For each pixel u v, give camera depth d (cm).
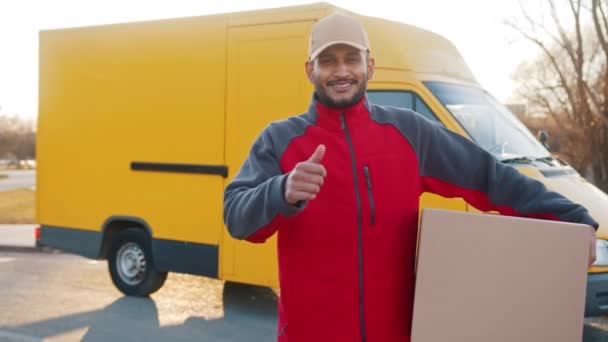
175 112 643
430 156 235
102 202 698
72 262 972
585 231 207
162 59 652
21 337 568
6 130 6562
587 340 555
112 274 712
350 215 214
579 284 207
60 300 703
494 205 233
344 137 223
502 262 208
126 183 680
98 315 639
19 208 1922
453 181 236
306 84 565
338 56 223
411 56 573
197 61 629
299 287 216
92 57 704
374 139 225
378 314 213
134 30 672
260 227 201
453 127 542
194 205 633
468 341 209
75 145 716
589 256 208
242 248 605
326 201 215
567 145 2234
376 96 562
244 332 585
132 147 674
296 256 215
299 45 569
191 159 633
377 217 216
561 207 218
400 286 218
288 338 220
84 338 566
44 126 741
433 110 548
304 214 214
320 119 227
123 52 680
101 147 697
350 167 219
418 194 228
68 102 722
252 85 594
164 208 653
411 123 233
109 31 691
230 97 607
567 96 2197
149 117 661
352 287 212
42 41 743
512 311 208
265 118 587
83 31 711
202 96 625
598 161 2127
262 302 694
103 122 695
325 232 213
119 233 701
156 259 662
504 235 208
